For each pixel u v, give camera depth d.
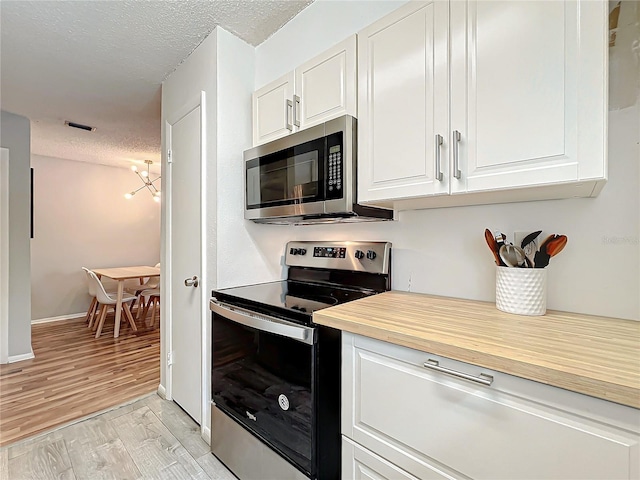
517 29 0.90
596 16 0.78
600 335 0.83
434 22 1.07
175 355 2.18
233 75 1.84
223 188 1.77
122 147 4.01
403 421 0.90
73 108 2.83
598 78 0.78
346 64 1.34
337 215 1.40
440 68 1.05
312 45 1.67
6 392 2.36
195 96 1.94
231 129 1.81
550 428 0.66
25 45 1.90
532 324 0.94
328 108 1.41
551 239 1.03
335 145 1.31
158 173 5.55
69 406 2.16
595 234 1.02
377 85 1.24
